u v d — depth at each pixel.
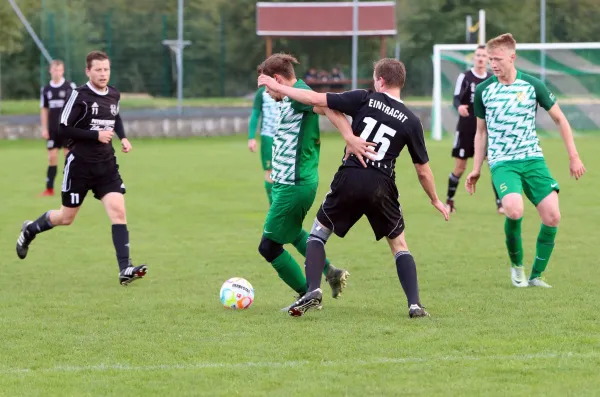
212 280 22.36
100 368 14.29
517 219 20.44
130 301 19.86
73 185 22.16
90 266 24.67
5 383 13.52
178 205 37.69
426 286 21.14
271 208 18.83
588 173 47.69
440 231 30.12
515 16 123.31
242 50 121.00
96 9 114.81
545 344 15.38
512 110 20.70
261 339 16.05
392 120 17.17
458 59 73.44
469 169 50.56
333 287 19.02
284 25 111.81
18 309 19.09
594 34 120.62
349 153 17.47
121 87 100.94
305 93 17.25
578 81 74.81
